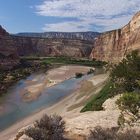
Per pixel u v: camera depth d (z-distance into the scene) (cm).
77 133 2419
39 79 10181
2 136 3738
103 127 2400
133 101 2014
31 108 5375
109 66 12319
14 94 6975
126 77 4153
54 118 2330
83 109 4347
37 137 2081
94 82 8450
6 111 5134
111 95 4612
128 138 1678
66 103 5653
